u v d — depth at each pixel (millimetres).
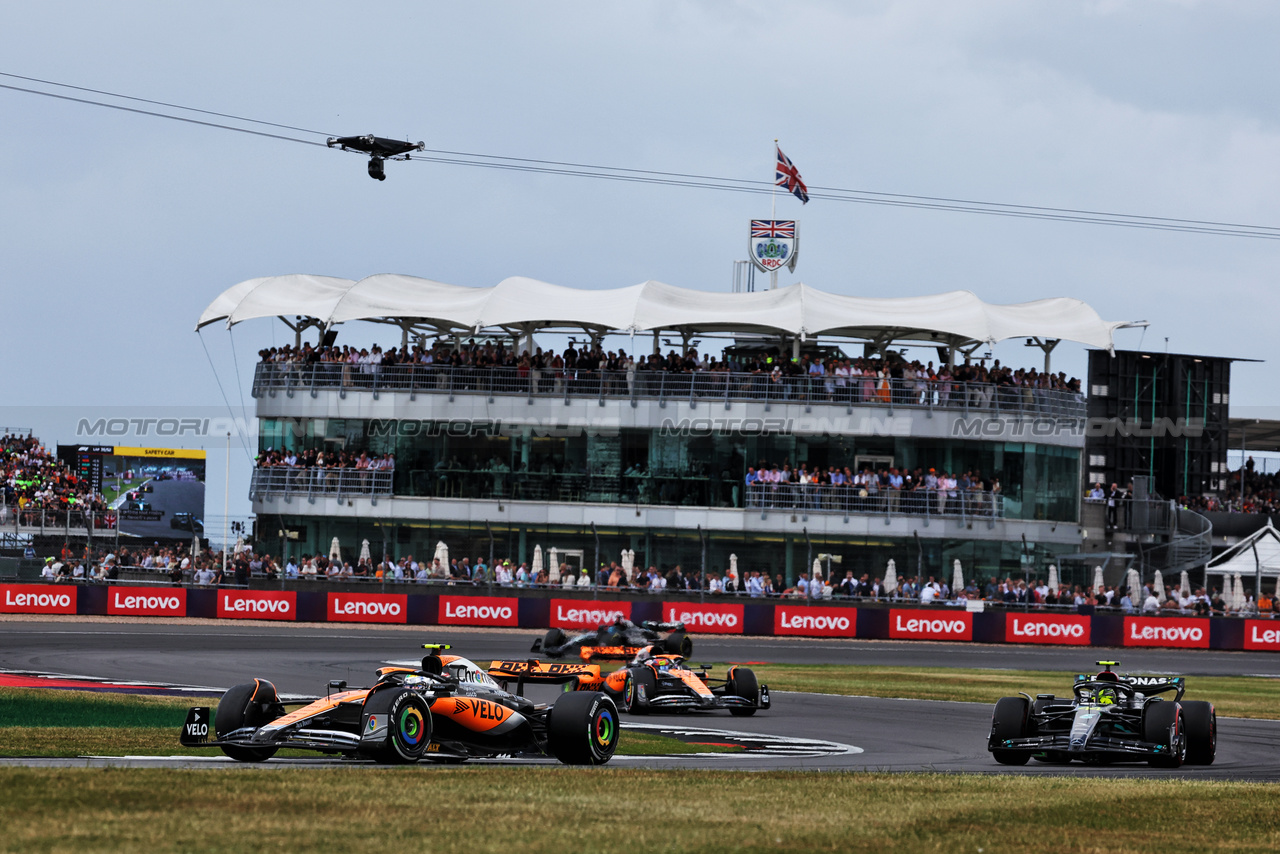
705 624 103812
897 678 70062
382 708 25844
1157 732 32219
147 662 64062
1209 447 163625
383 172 74938
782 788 24328
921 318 127438
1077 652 99625
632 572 112750
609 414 124688
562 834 18250
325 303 131500
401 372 127188
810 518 121625
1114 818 22234
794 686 62250
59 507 136500
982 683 68188
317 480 126125
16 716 37750
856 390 123688
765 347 133750
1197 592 121250
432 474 126875
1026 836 20000
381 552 126375
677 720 46406
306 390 128250
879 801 23031
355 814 19188
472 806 20391
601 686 49312
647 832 18719
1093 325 132750
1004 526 123688
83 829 17109
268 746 25547
